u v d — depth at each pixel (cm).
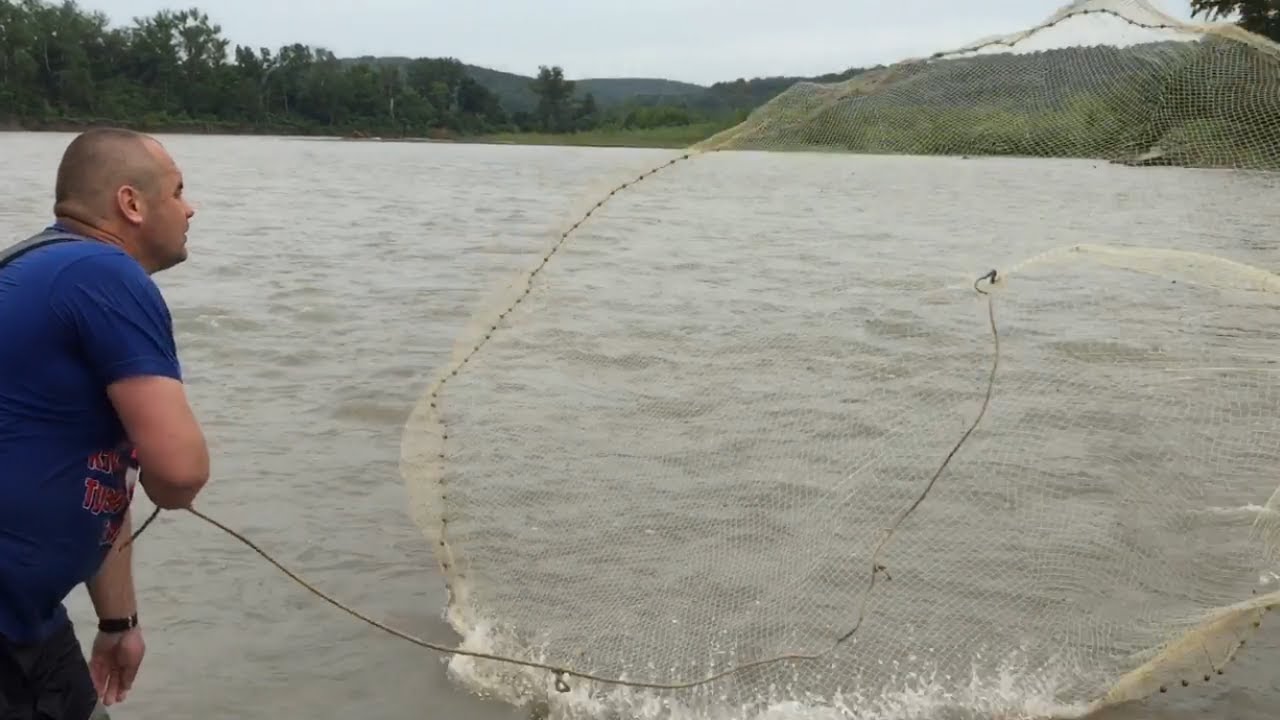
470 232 1956
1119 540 475
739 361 771
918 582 459
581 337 820
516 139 11512
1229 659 406
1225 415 595
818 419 624
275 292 1216
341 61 11794
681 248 1444
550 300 888
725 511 520
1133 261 447
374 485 611
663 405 664
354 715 393
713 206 1822
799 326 907
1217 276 436
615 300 1016
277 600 475
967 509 511
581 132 11256
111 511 273
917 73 473
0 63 9094
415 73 11912
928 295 1059
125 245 279
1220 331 815
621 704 397
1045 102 482
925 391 666
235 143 8625
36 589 261
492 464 576
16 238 1669
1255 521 481
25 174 3244
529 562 484
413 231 1978
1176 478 527
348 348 941
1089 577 454
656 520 513
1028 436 582
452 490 539
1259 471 536
